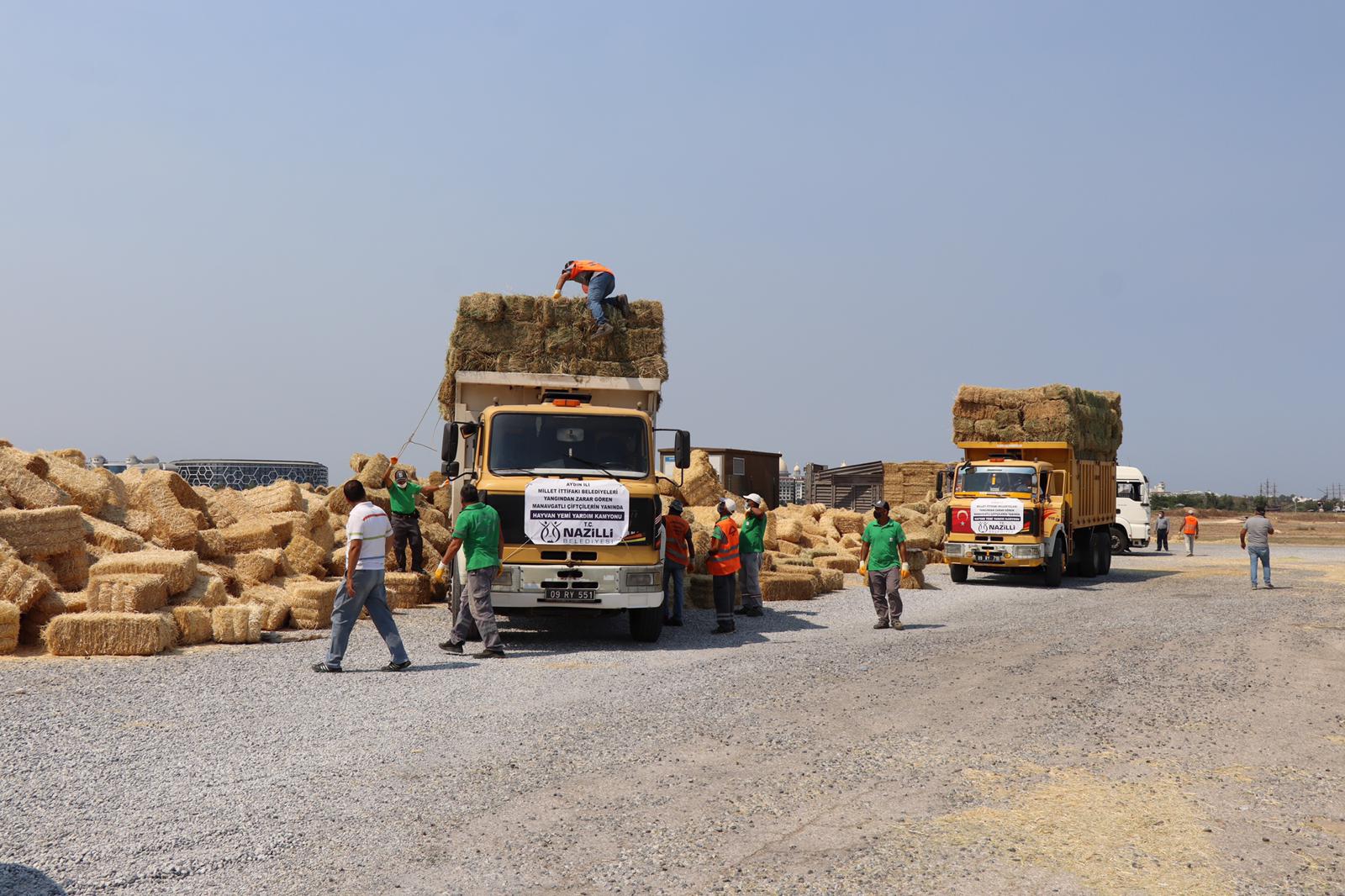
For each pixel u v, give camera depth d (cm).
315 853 561
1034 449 2620
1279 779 732
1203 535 6041
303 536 1670
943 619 1741
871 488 4766
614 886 520
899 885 523
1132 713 952
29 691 954
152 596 1249
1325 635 1530
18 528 1275
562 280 1661
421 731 838
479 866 545
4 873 520
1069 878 536
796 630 1579
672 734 841
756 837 593
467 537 1238
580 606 1310
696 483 2655
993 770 743
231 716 880
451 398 1612
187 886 513
